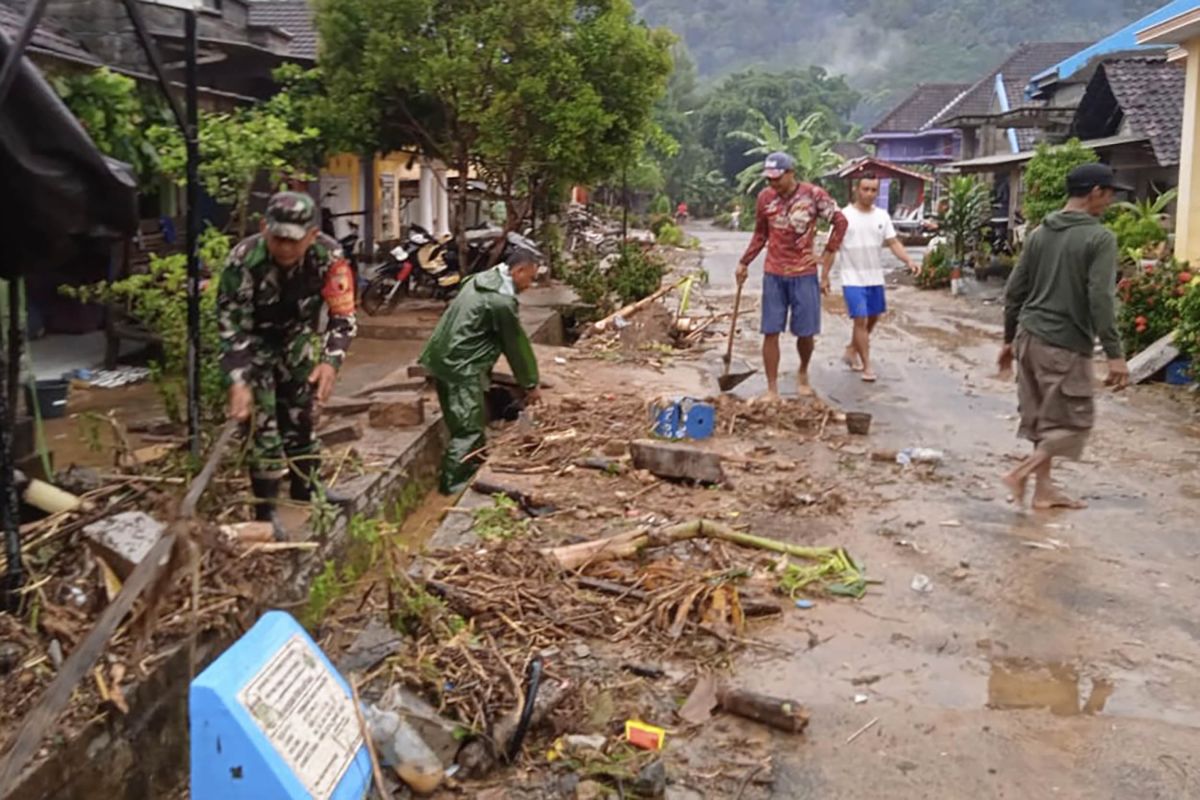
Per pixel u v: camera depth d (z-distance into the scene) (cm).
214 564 467
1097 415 930
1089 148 1939
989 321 1609
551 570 493
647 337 1268
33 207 409
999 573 530
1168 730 386
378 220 1898
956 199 2327
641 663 423
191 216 555
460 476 762
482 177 1573
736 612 463
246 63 1355
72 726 348
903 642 452
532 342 1247
